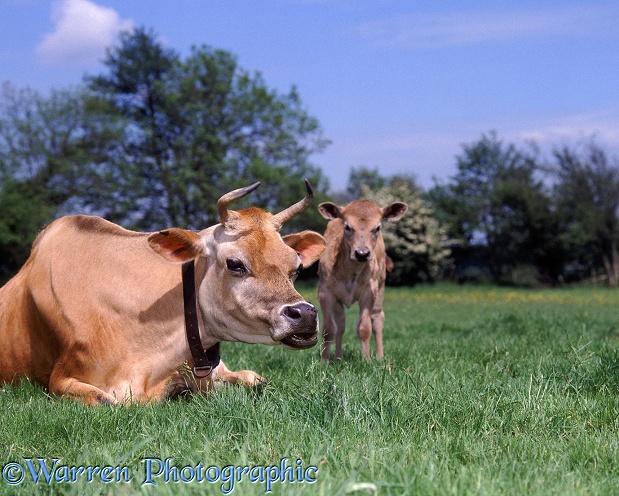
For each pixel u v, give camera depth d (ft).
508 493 9.37
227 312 17.13
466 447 11.57
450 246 192.95
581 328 35.73
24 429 13.42
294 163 159.12
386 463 10.66
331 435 12.28
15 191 140.26
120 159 157.38
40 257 20.17
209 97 157.79
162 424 13.53
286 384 16.61
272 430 12.48
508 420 13.42
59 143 150.30
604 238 177.99
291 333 15.97
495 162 224.12
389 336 36.99
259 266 16.70
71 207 151.84
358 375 17.88
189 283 17.70
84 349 17.92
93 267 18.92
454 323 47.14
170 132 165.07
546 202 180.24
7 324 20.42
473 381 16.99
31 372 20.11
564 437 12.77
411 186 218.79
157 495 9.30
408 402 14.28
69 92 149.89
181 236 17.28
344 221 28.66
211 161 153.79
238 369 21.66
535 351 23.25
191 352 17.79
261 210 17.71
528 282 182.60
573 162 178.50
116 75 168.76
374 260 28.76
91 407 15.26
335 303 28.96
